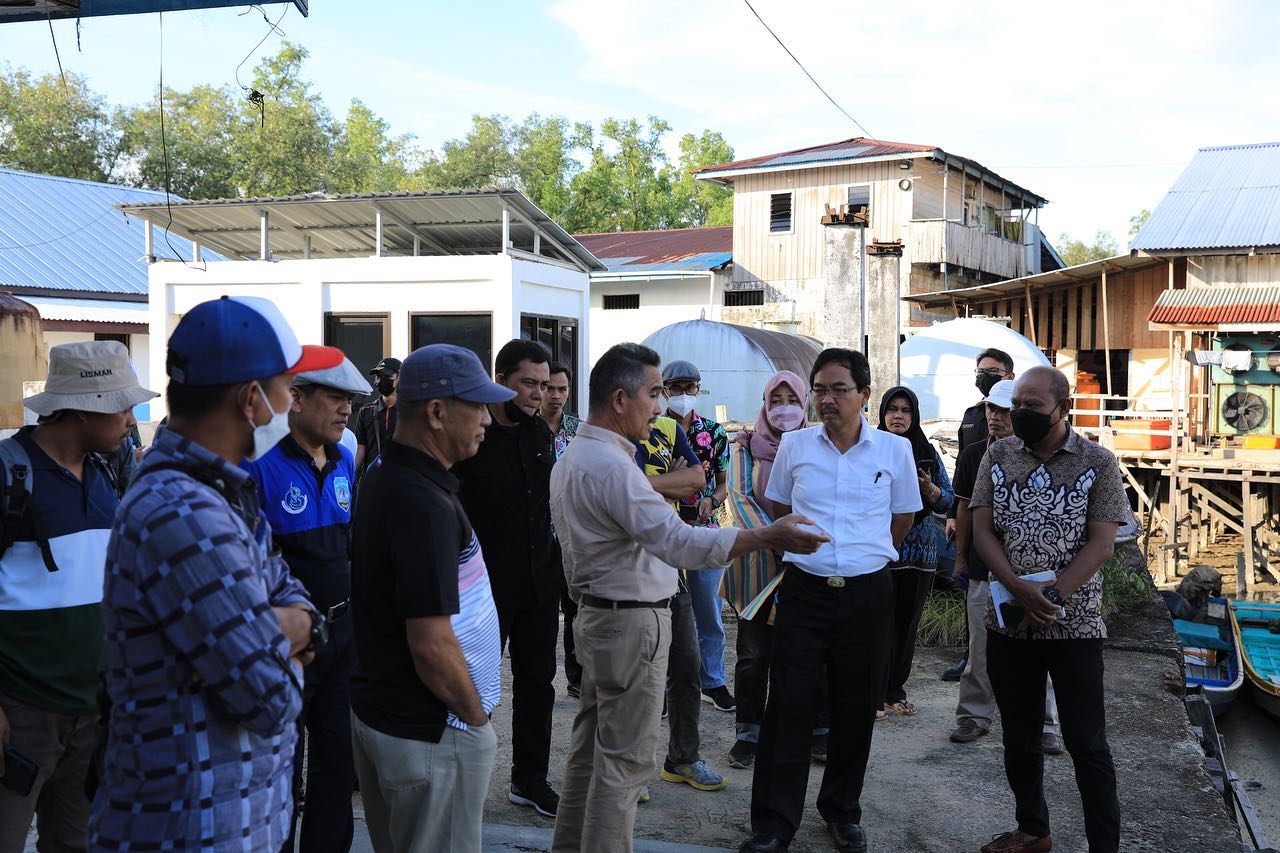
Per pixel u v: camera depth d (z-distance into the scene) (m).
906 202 27.28
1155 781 4.95
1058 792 4.86
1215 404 21.50
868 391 4.32
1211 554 21.31
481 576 2.84
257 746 1.99
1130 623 7.67
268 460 3.44
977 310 25.19
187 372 1.97
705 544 3.29
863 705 4.16
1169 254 21.23
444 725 2.69
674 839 4.30
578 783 3.75
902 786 4.91
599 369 3.53
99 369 3.05
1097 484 3.92
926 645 7.48
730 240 32.03
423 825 2.71
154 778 1.90
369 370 13.41
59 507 3.05
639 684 3.47
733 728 5.71
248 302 2.05
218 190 39.09
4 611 2.98
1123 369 23.91
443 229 14.20
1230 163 24.72
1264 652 13.52
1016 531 4.00
